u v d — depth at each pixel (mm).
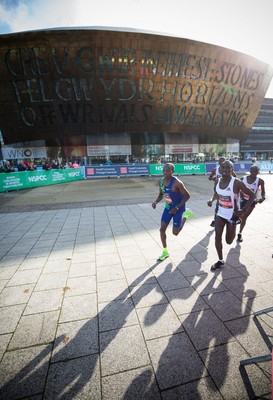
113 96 30297
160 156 38031
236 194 3111
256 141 51750
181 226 3590
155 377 1656
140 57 27812
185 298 2609
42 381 1646
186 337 2025
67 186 15289
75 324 2234
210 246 4184
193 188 12703
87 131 33188
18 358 1847
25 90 29047
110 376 1675
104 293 2758
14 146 34344
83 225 5820
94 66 27688
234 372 1679
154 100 31500
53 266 3510
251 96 35812
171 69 29406
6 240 4785
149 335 2062
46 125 32219
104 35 25609
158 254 3887
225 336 2025
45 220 6430
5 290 2865
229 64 30953
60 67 27438
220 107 34906
